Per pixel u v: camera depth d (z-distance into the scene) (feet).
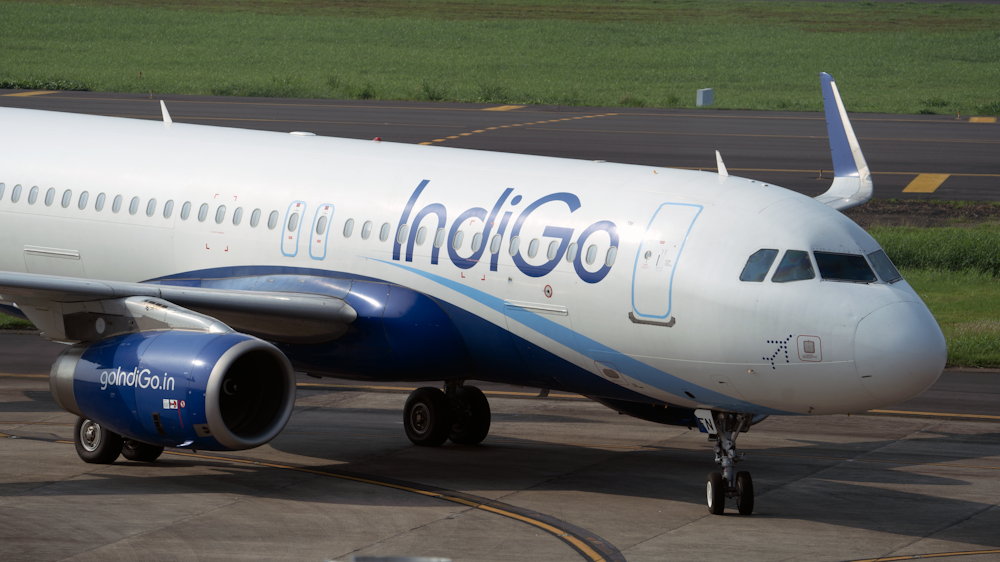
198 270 248.52
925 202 549.95
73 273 267.59
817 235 189.06
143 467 223.10
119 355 199.72
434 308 220.64
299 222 236.84
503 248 212.43
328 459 234.38
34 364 328.29
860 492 213.05
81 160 270.26
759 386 187.93
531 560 166.71
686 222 196.75
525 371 219.82
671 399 202.69
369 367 230.07
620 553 171.01
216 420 189.37
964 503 205.46
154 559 163.43
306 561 163.84
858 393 180.45
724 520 191.62
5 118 290.76
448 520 188.03
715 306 187.93
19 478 211.00
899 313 179.52
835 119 290.35
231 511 190.80
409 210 226.17
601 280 199.62
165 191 255.29
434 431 244.63
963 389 311.06
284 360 198.49
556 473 225.15
